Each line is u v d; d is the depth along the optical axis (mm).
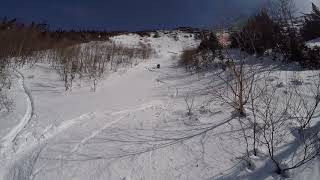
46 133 5461
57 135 5461
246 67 9523
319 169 3842
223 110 6129
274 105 6000
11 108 6594
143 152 4680
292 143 4465
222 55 11500
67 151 4809
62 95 8125
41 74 10422
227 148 4570
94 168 4297
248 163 4086
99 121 6137
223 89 7855
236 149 4508
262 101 6285
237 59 10961
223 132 5078
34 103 7078
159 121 5953
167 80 10914
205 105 6688
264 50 10750
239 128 5145
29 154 4746
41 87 8766
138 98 8016
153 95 8414
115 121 6125
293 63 9461
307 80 7277
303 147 4332
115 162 4426
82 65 11266
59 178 4086
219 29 7605
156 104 7348
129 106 7137
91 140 5199
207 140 4891
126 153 4672
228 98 6715
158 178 4043
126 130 5582
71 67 10852
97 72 11297
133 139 5160
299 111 5555
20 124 5785
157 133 5348
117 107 7055
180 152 4617
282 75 8016
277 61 9914
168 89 9227
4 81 8500
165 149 4734
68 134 5488
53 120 6016
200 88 8750
